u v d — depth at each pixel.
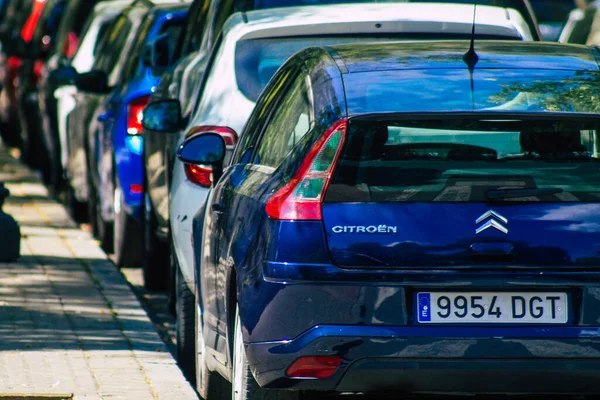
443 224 14.22
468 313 14.13
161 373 20.03
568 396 17.41
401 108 14.56
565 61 15.84
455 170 14.37
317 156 14.47
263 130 17.41
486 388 14.33
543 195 14.33
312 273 14.19
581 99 14.81
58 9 56.41
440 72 15.39
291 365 14.28
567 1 64.44
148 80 30.73
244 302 14.82
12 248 31.42
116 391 18.75
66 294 27.20
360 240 14.21
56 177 48.19
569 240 14.27
